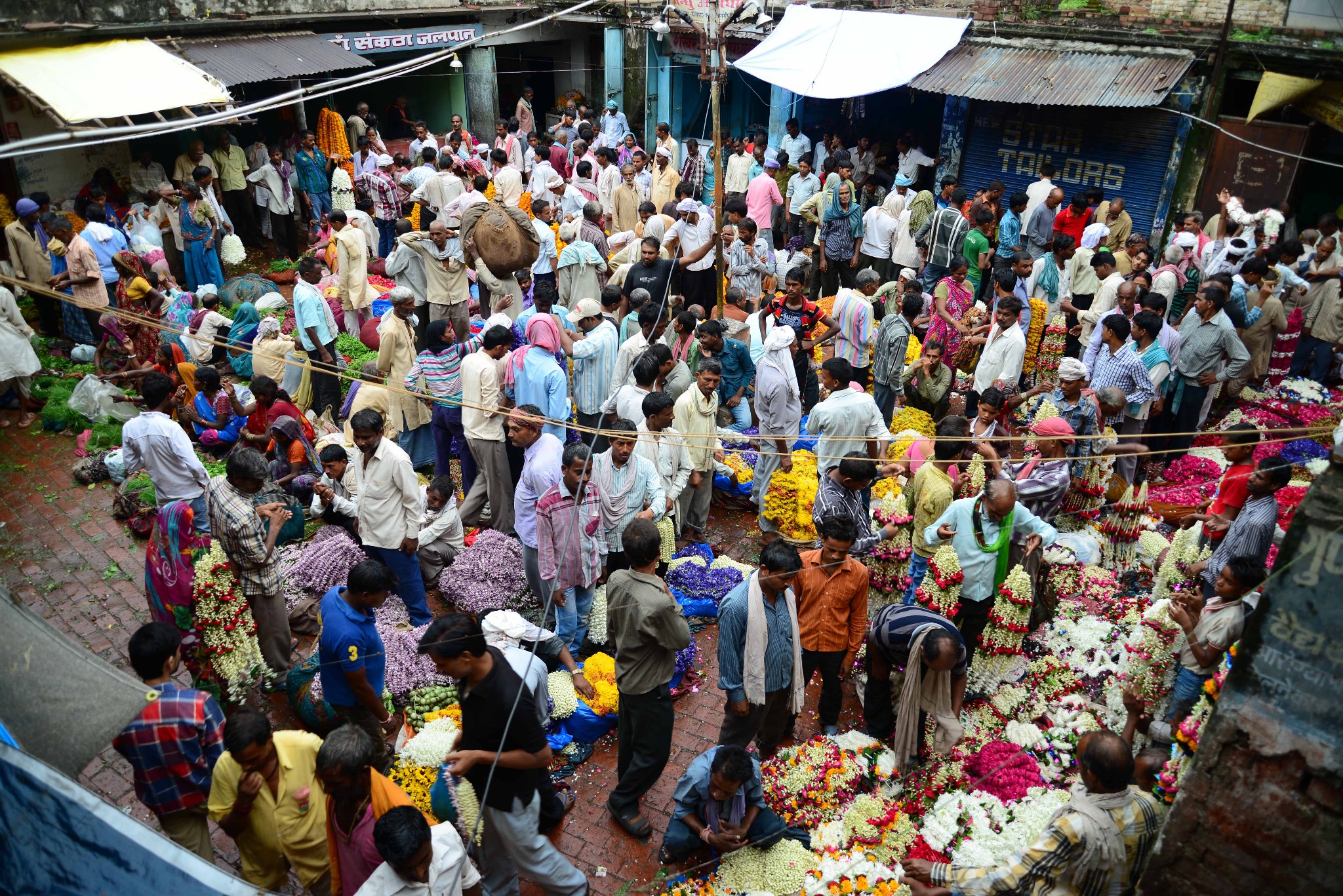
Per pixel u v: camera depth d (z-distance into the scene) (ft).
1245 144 37.17
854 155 49.26
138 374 30.45
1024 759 17.22
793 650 16.69
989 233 37.65
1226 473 20.89
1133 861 12.42
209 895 8.11
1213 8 35.91
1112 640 20.54
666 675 15.65
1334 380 34.65
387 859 11.34
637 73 59.31
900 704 16.88
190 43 41.29
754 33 49.44
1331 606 8.86
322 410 29.32
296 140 46.83
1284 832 9.53
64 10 35.40
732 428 28.35
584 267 31.76
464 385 23.31
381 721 16.56
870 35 42.83
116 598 22.36
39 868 8.19
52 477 27.50
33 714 10.50
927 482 20.06
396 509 20.12
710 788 14.73
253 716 12.62
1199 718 13.84
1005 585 18.21
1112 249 36.58
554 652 18.34
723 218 34.50
